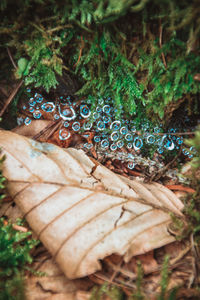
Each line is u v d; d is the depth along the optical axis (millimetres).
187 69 147
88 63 161
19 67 154
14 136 150
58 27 145
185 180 161
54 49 152
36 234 134
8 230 132
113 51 153
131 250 127
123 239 129
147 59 152
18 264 129
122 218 134
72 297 123
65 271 123
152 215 136
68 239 129
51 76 161
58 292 124
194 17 131
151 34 145
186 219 137
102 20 140
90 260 125
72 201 137
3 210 143
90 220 132
